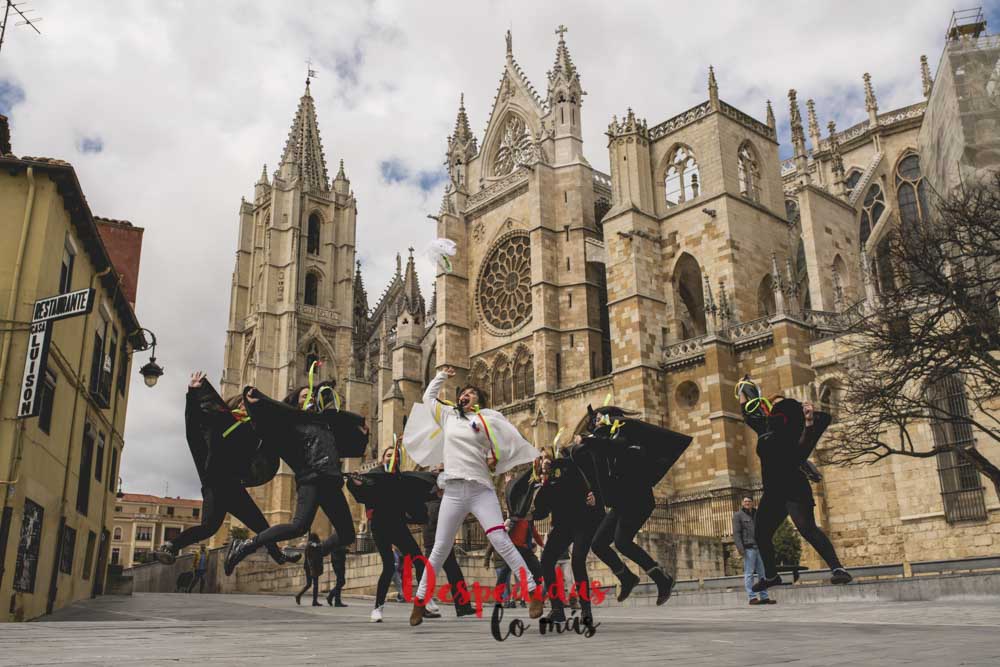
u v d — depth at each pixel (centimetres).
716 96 5581
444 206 7019
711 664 540
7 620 2238
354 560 3634
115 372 3450
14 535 2281
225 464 1021
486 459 962
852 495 3675
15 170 2536
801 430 1226
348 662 536
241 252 9819
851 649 664
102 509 3347
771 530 1245
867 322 3556
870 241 5888
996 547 3192
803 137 5428
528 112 7125
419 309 7412
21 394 2327
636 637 827
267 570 4306
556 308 6059
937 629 967
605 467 1041
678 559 3869
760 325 4834
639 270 5447
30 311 2427
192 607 2425
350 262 9694
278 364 8950
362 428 1055
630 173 5722
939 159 4944
